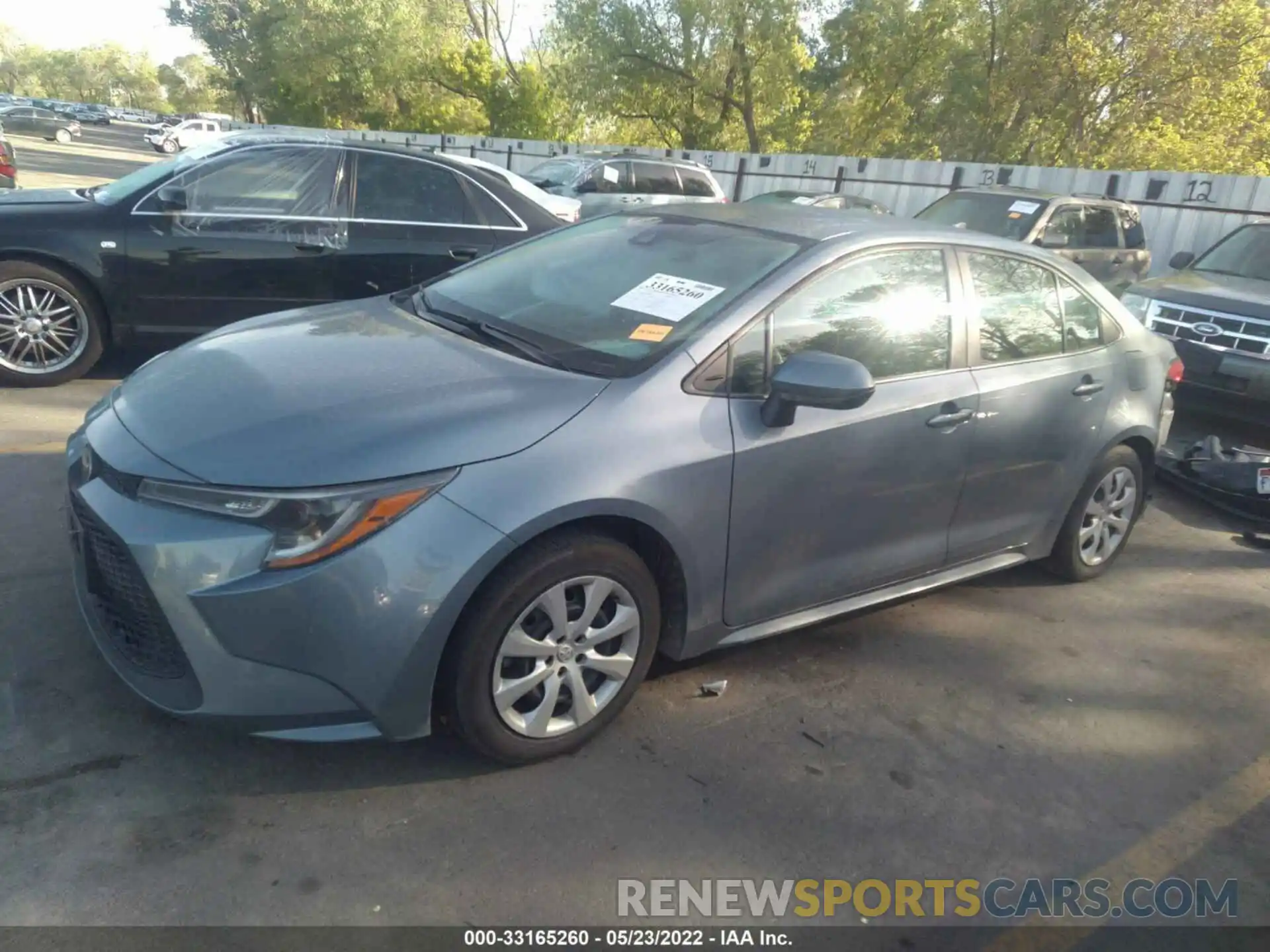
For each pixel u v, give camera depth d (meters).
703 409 2.96
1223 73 22.89
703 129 30.02
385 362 3.02
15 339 5.77
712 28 27.20
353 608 2.43
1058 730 3.38
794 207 4.07
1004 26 25.75
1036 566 4.79
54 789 2.57
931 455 3.55
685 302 3.22
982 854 2.72
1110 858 2.77
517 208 6.88
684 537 2.92
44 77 138.75
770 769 2.97
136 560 2.46
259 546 2.42
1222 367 6.70
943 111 28.16
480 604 2.57
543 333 3.26
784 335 3.18
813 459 3.18
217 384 2.90
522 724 2.76
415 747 2.89
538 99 36.00
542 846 2.55
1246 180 13.90
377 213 6.41
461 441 2.59
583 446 2.71
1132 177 15.25
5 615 3.32
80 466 2.82
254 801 2.61
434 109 38.44
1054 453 4.09
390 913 2.29
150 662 2.64
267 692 2.47
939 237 3.74
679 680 3.41
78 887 2.27
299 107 40.41
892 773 3.03
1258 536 5.49
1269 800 3.11
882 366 3.43
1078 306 4.27
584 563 2.73
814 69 29.41
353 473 2.47
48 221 5.68
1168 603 4.52
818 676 3.55
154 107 141.25
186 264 5.97
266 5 40.28
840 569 3.45
